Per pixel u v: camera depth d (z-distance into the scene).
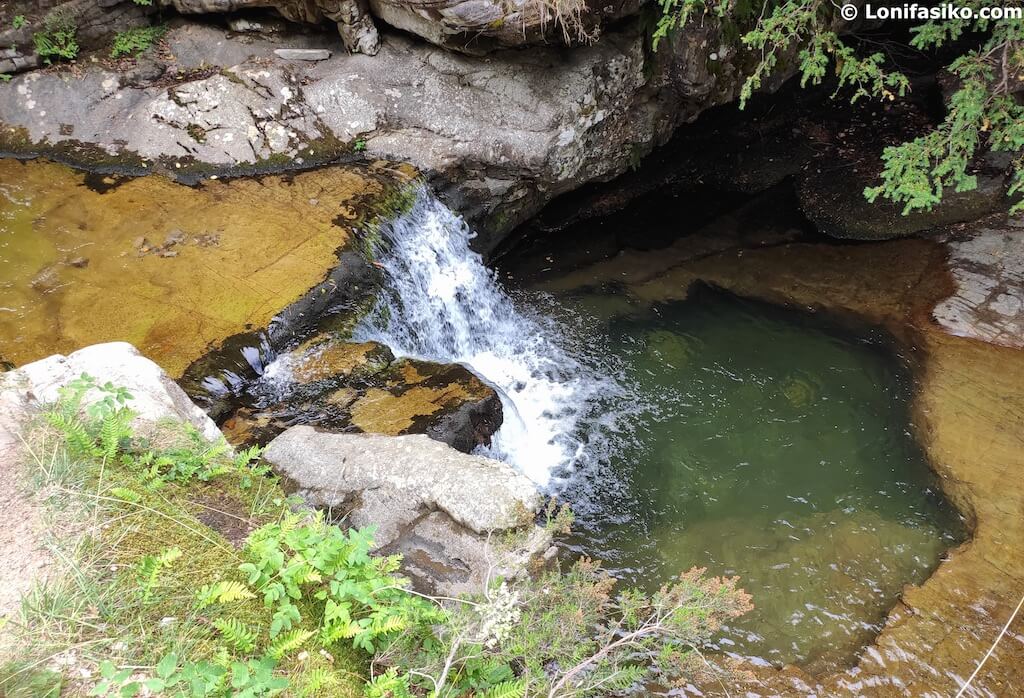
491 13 6.38
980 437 5.89
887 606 4.75
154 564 2.85
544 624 3.49
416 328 6.29
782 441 5.96
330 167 6.72
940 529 5.27
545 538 3.74
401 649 2.94
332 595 2.98
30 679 2.52
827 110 9.13
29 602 2.72
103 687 2.46
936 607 4.71
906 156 5.37
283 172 6.64
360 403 5.00
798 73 8.86
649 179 8.69
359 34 7.02
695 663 3.79
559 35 6.95
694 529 5.29
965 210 7.78
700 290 7.50
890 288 7.37
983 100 5.25
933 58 9.25
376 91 6.97
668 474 5.70
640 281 7.61
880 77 5.29
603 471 5.70
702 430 6.07
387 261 6.25
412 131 6.94
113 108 6.80
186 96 6.78
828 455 5.85
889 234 7.93
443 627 3.14
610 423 6.11
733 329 7.02
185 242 5.99
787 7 5.47
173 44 7.18
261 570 2.94
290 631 2.76
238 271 5.76
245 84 6.87
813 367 6.60
